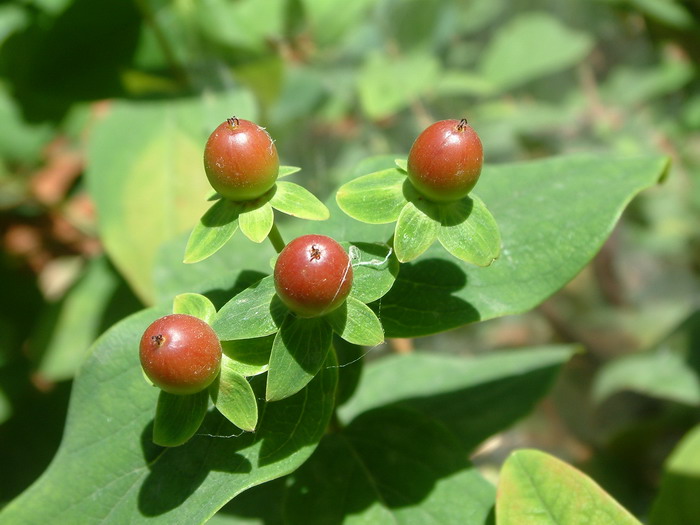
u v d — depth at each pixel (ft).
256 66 0.79
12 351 0.79
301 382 0.37
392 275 0.38
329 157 0.99
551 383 0.60
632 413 0.95
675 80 1.05
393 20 1.03
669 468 0.52
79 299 0.76
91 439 0.43
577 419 0.95
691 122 1.04
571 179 0.48
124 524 0.41
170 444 0.38
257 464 0.40
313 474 0.46
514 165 0.49
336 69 0.98
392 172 0.40
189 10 0.74
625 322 1.07
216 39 0.76
